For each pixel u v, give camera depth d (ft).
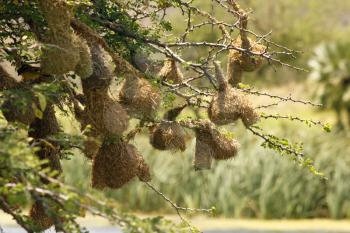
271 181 86.02
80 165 80.89
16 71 27.71
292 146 31.22
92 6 29.17
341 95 146.20
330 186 86.79
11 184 21.12
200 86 31.55
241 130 88.48
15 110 25.39
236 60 32.07
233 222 82.02
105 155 28.12
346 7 184.03
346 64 150.10
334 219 85.76
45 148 27.48
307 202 86.33
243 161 86.33
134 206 86.02
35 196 21.12
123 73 27.58
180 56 31.19
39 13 27.04
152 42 29.45
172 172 86.43
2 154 20.25
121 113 27.09
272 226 80.23
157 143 30.45
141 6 31.55
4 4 27.30
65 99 28.53
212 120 29.19
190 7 30.50
